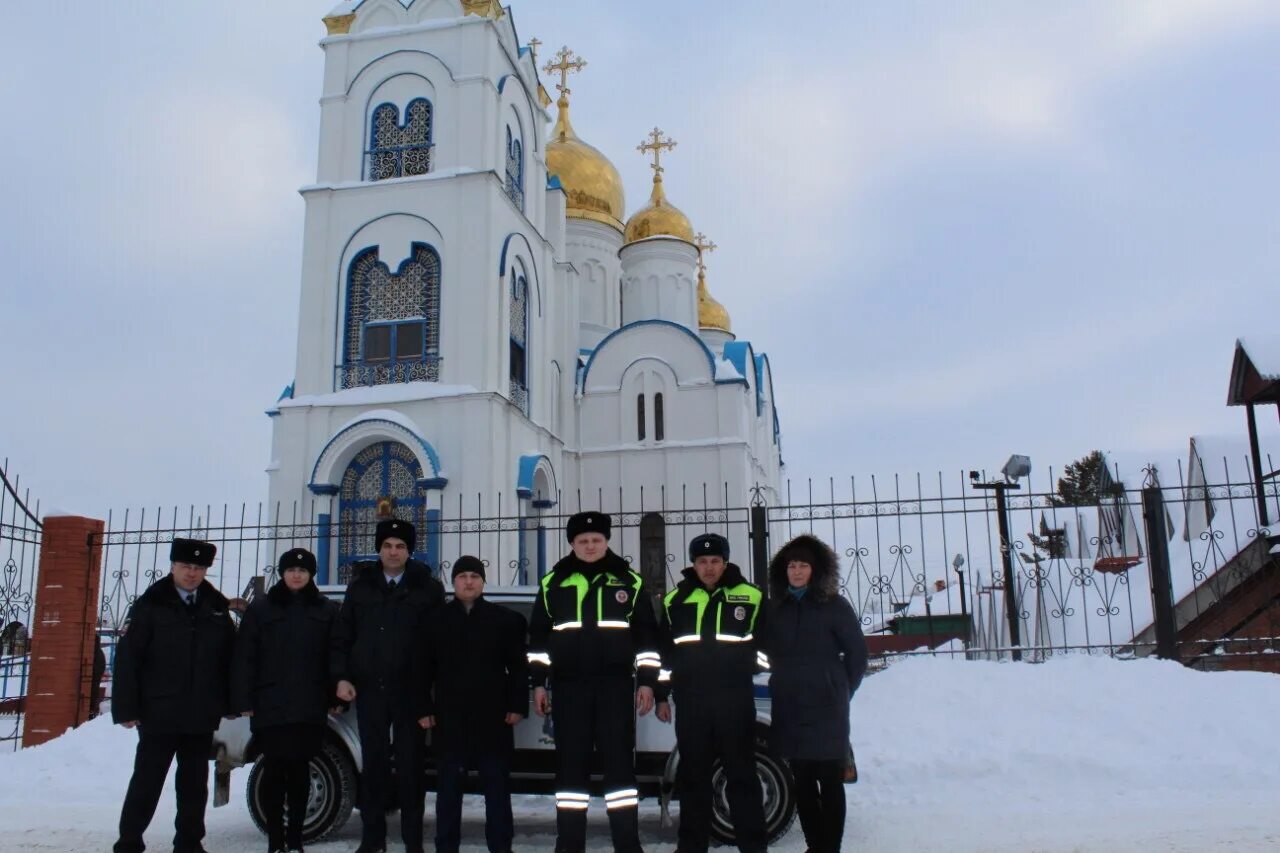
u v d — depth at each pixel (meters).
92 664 14.12
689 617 6.82
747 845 6.57
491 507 21.23
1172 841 6.75
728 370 27.53
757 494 13.32
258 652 7.22
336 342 22.92
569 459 27.41
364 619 7.28
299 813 7.22
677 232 34.38
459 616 7.09
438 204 23.06
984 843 6.95
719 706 6.64
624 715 6.73
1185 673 10.61
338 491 22.00
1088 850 6.63
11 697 17.69
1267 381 14.73
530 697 7.79
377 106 24.27
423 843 7.78
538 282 26.02
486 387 21.92
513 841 7.85
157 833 8.38
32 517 14.25
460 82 23.70
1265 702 9.90
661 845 7.46
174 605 7.13
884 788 9.08
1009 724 9.99
